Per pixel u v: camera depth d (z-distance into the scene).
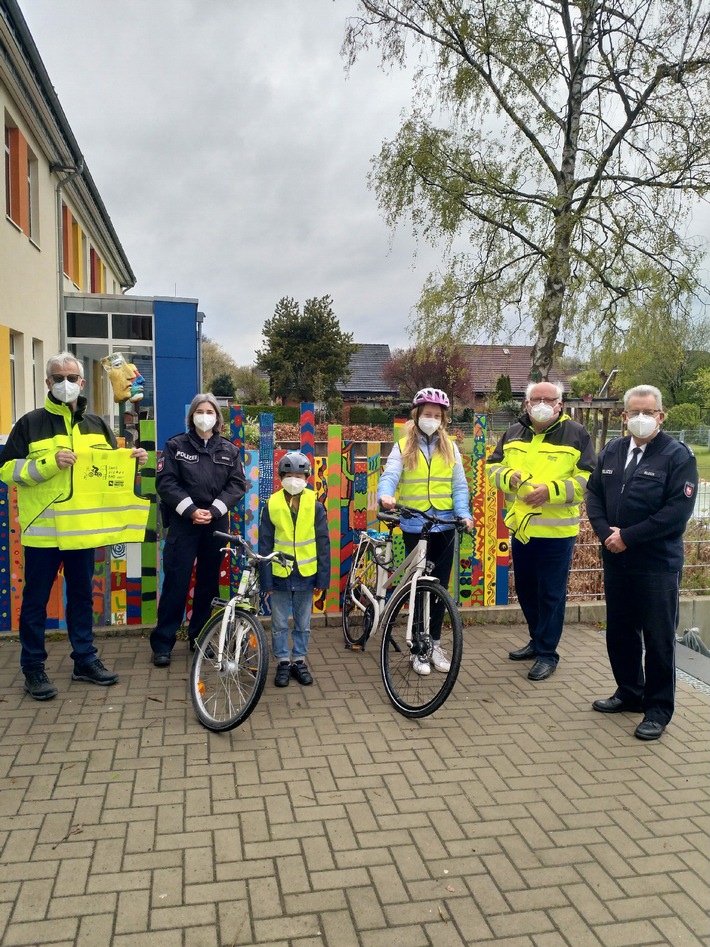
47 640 5.37
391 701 4.39
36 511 4.20
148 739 3.83
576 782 3.56
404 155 13.30
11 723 3.97
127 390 7.83
